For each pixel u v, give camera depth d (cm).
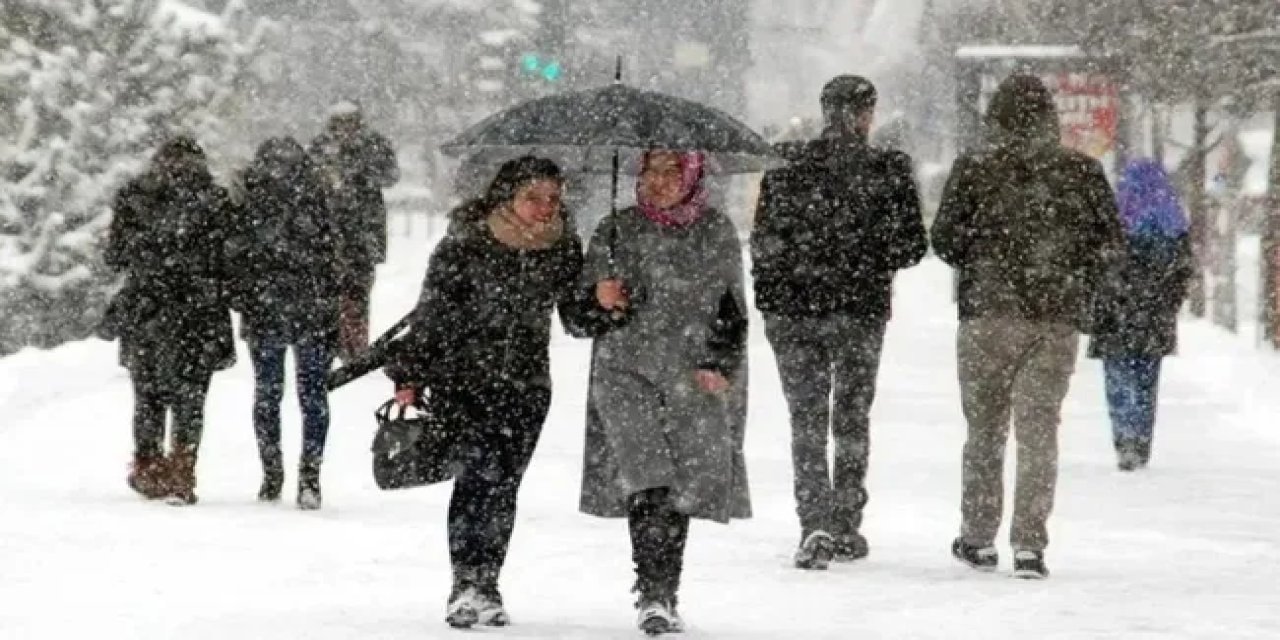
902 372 5606
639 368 2106
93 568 2450
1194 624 2162
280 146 3128
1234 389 5116
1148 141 9775
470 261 2091
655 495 2088
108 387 4556
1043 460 2500
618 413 2100
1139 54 6869
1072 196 2514
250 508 3075
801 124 6419
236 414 4191
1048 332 2503
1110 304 2572
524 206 2091
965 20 8519
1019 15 7669
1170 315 3691
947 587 2408
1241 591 2389
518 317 2092
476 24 12738
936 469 3694
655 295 2117
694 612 2214
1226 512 3166
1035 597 2338
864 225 2566
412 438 2084
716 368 2105
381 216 3738
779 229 2564
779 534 2881
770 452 3900
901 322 7444
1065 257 2514
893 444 4056
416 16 12606
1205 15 6525
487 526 2094
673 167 2130
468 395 2089
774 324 2575
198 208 3130
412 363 2094
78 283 6097
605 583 2438
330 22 12331
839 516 2623
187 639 1995
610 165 2367
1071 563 2638
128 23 6456
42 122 6166
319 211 3105
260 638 2003
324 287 3083
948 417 4534
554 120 2102
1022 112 2519
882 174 2569
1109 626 2147
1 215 6072
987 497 2556
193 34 6631
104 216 6188
